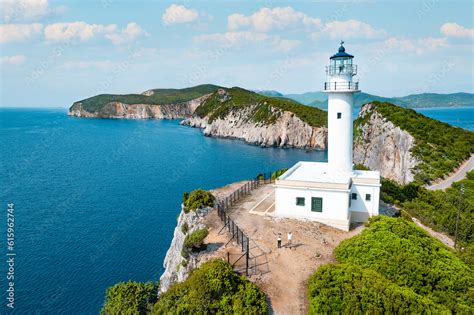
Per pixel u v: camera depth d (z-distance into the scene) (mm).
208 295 17828
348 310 16875
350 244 24141
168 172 84812
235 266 22125
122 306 21859
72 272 36219
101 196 63688
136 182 74562
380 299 17469
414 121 84500
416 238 25375
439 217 36312
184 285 19109
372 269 21172
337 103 32656
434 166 63344
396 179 74625
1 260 38531
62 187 70500
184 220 32750
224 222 29766
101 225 49344
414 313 16906
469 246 29281
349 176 31938
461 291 20547
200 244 25203
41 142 142250
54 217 52500
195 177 79125
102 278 35094
